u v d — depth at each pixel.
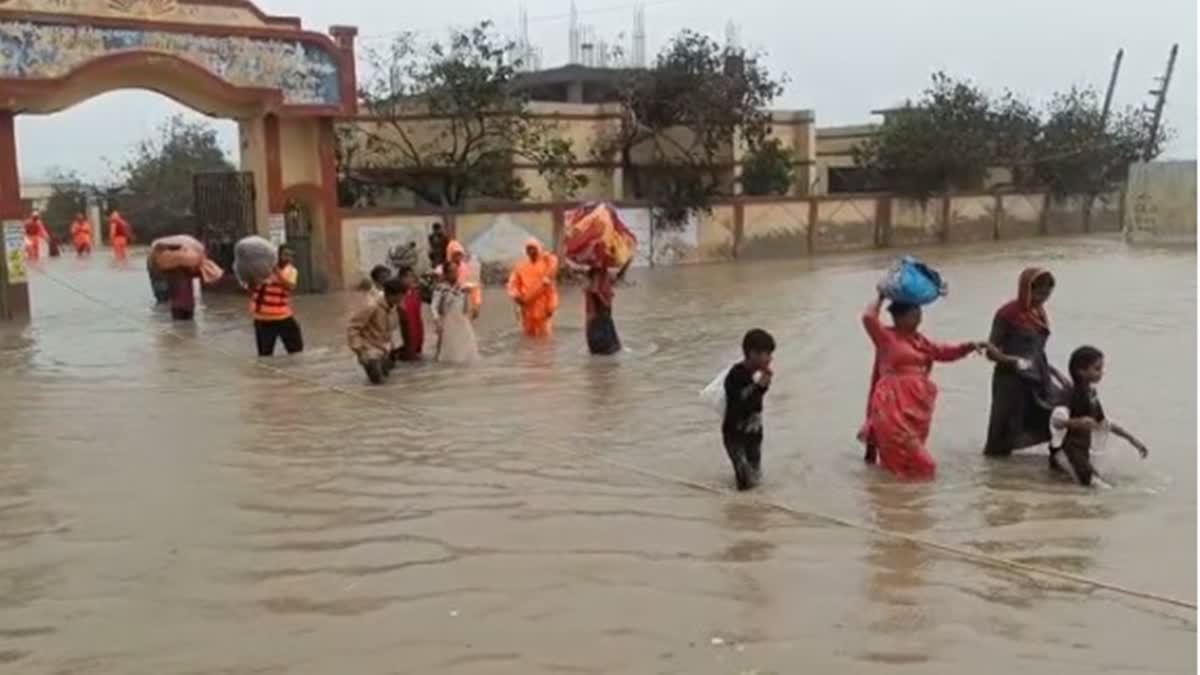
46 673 5.32
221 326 19.94
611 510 7.96
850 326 18.36
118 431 10.98
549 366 14.78
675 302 23.23
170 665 5.38
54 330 19.72
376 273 14.66
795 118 43.28
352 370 14.76
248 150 25.62
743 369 8.54
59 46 21.78
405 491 8.55
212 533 7.52
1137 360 14.08
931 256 36.69
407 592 6.31
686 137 38.06
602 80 43.12
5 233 21.19
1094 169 50.06
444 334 15.07
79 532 7.61
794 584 6.38
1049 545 7.04
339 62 25.61
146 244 50.28
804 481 8.73
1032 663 5.23
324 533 7.48
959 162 44.16
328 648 5.54
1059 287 23.97
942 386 12.48
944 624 5.73
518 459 9.56
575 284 27.95
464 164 33.84
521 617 5.91
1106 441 9.38
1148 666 5.19
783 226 38.66
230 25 24.03
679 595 6.21
